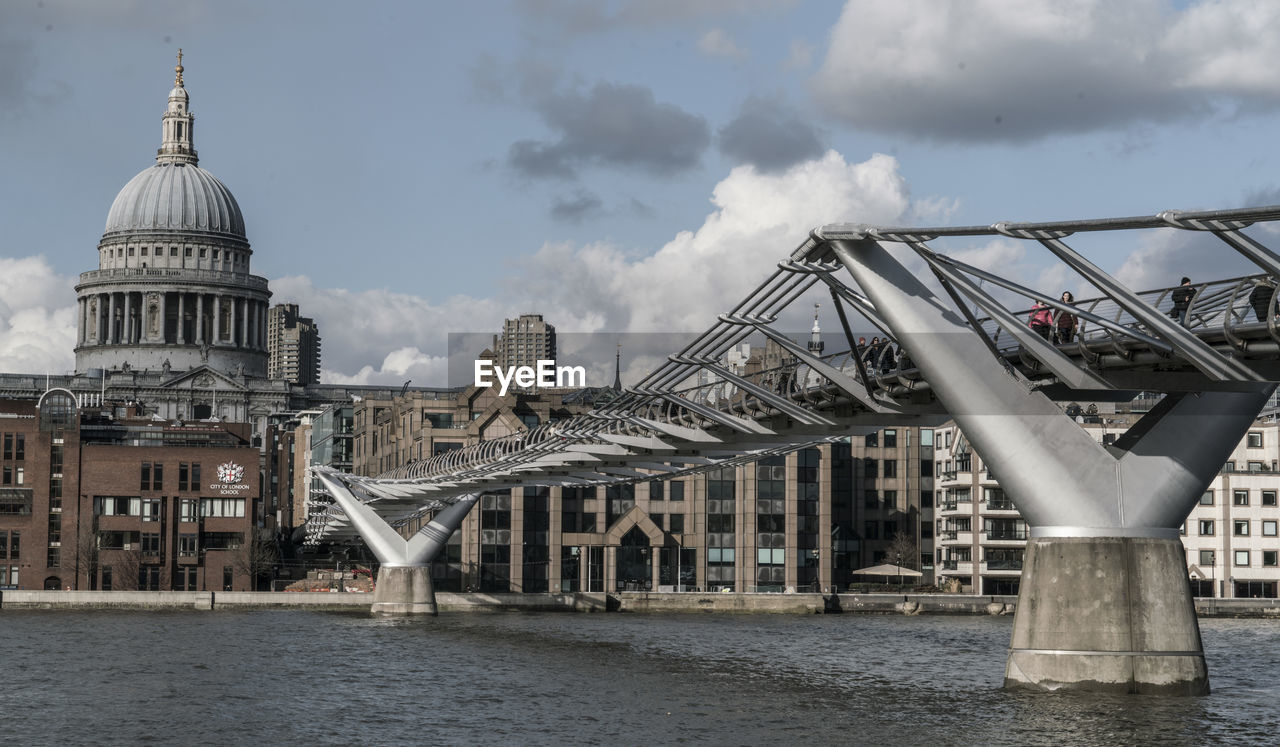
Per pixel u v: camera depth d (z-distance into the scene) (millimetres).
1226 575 160250
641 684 73500
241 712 63375
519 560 163125
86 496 168625
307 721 60562
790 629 120812
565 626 122375
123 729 58625
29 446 168000
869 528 179000
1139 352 52781
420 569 140125
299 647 97000
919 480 179625
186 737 56688
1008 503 161500
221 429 189625
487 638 105812
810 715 60875
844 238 56656
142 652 92875
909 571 166000
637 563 167625
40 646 97750
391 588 139375
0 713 63156
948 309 57188
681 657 89375
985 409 56969
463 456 111562
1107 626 56844
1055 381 58156
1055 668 57375
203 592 152750
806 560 169500
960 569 164500
